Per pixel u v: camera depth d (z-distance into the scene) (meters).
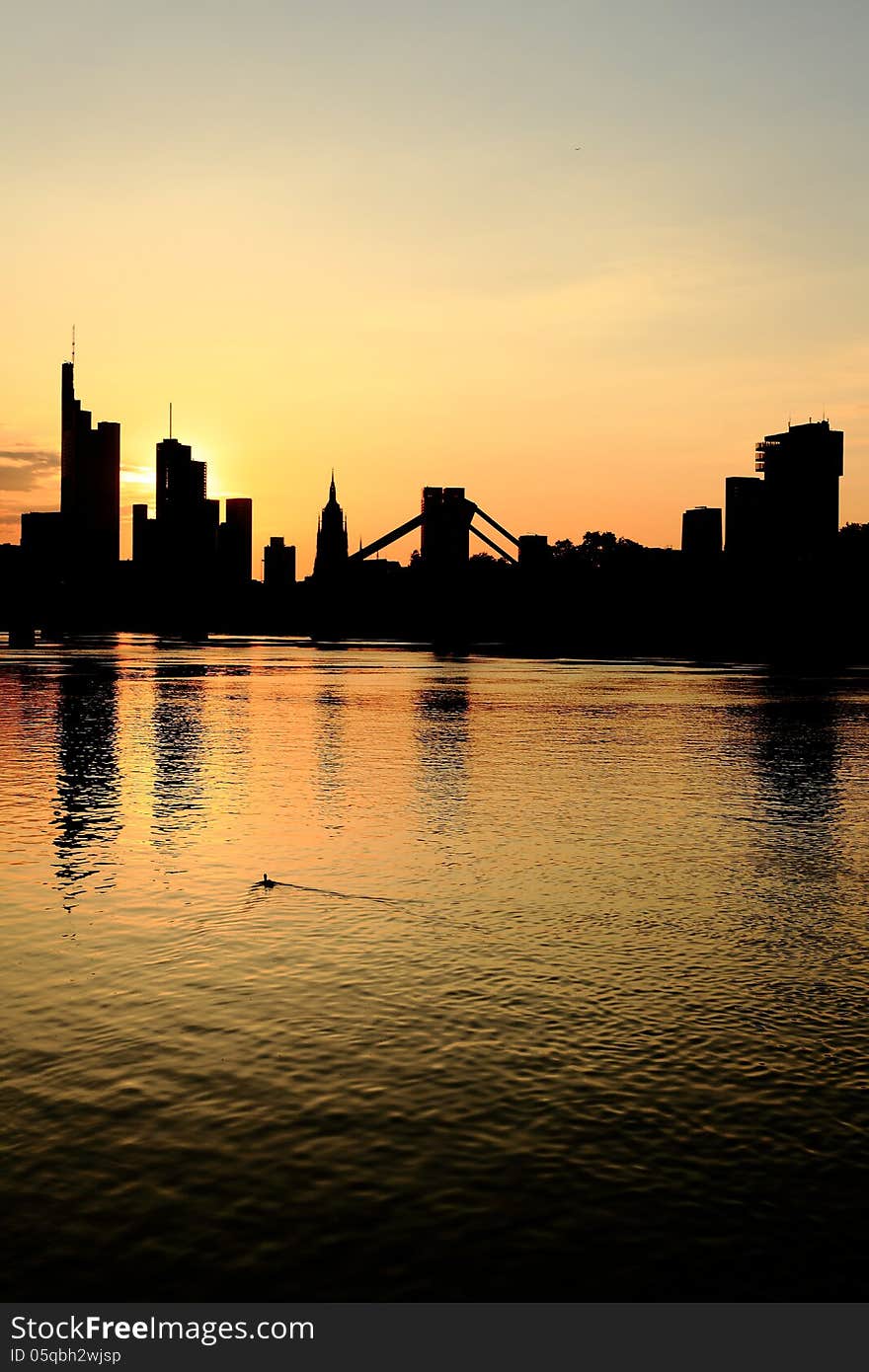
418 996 20.05
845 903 27.03
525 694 114.38
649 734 72.38
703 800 44.00
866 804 43.03
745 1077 16.73
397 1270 12.02
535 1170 13.96
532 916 25.52
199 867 30.30
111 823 37.00
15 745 62.06
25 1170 13.82
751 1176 13.89
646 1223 12.87
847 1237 12.66
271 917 25.16
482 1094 16.05
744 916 25.73
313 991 20.25
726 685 135.38
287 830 35.88
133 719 80.06
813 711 94.94
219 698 102.44
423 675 150.38
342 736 68.62
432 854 32.31
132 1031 18.25
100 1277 11.90
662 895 27.67
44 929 24.11
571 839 35.00
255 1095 15.93
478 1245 12.45
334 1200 13.23
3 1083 16.25
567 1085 16.38
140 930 24.08
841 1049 17.83
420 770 52.41
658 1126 15.12
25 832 35.31
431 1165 14.04
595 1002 19.88
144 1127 14.93
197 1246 12.39
